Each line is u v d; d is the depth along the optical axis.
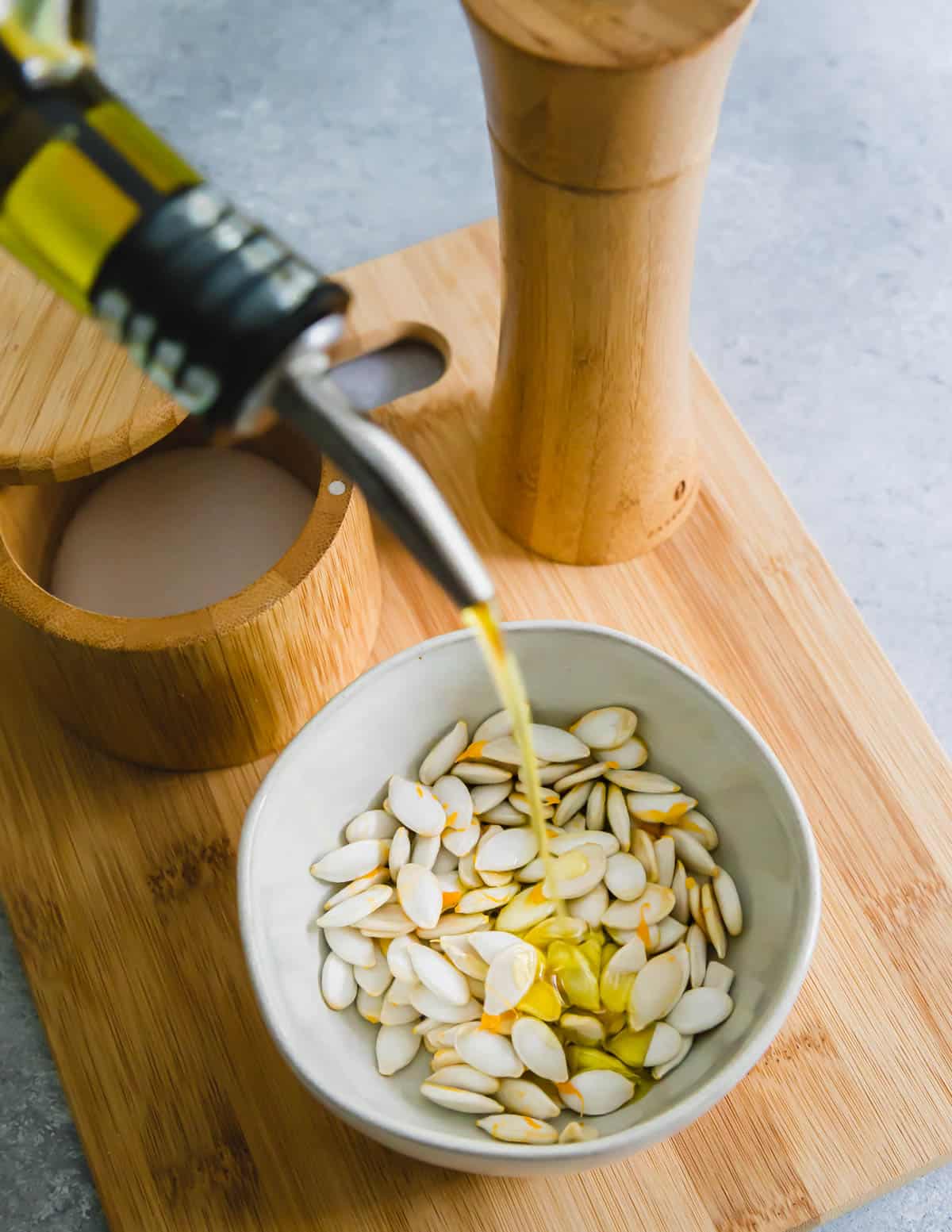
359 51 0.71
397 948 0.46
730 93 0.69
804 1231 0.46
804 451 0.62
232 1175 0.46
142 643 0.45
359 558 0.48
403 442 0.55
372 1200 0.46
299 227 0.67
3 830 0.50
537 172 0.41
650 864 0.47
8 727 0.52
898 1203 0.51
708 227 0.66
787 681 0.52
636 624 0.53
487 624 0.36
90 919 0.49
